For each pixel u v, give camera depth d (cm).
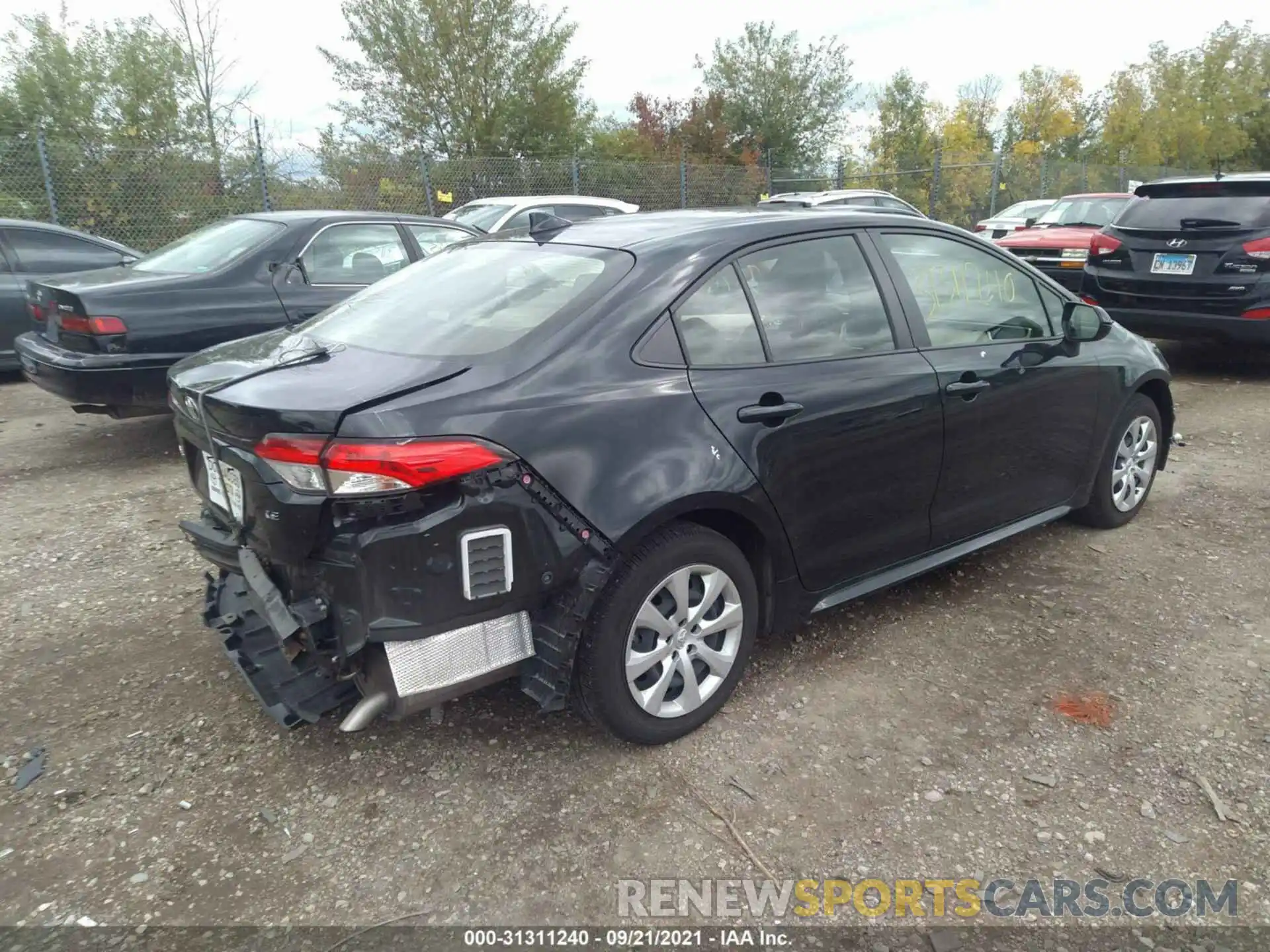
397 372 256
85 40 1742
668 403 276
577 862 247
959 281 375
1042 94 4338
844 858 247
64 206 1251
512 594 250
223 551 282
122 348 543
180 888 239
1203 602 389
